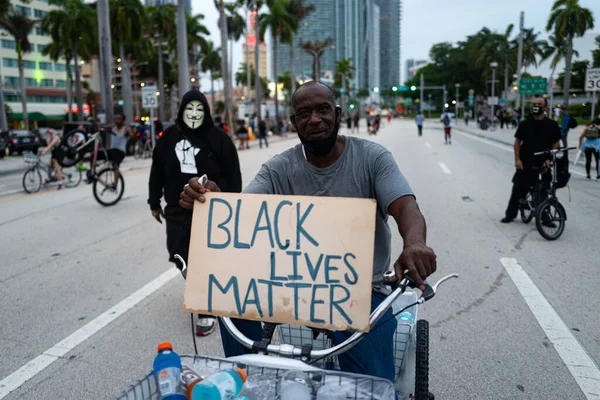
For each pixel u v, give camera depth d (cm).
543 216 683
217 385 175
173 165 426
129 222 866
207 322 427
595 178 1272
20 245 730
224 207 204
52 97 8506
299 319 193
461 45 9844
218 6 3653
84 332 431
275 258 197
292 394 177
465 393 329
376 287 231
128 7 4097
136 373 364
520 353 378
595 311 450
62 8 5009
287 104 7650
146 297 509
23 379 358
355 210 192
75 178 1399
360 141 237
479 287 515
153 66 7612
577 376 345
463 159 1819
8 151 2697
